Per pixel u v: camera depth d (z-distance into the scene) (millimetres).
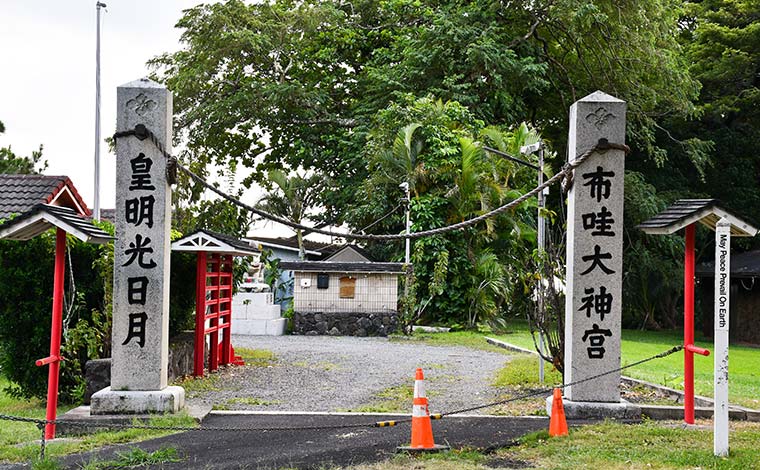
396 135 26125
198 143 32094
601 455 7816
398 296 25047
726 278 7875
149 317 10023
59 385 12578
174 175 10117
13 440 9125
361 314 24781
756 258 28203
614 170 10258
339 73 33844
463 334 23922
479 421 9820
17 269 12219
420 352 18984
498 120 30266
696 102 33312
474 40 28109
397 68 29688
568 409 9992
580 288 10188
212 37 30188
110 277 12055
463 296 25406
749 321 27578
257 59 32000
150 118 10102
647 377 13570
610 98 10266
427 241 24844
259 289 25922
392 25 32625
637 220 30625
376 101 29828
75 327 12102
